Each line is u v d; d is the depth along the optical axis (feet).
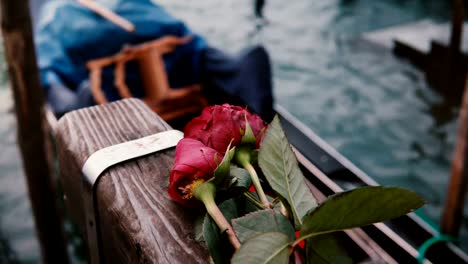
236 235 1.77
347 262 1.69
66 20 16.47
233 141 2.18
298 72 26.99
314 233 1.65
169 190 2.17
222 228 1.88
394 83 26.03
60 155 3.22
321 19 32.76
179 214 2.34
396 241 7.50
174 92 15.81
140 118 3.15
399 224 10.37
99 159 2.71
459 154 13.12
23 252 15.80
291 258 1.80
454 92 24.97
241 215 2.05
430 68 26.66
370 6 34.65
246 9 32.76
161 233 2.25
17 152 20.01
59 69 15.85
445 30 29.58
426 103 24.43
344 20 32.73
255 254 1.64
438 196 18.38
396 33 29.71
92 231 2.80
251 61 14.48
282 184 1.89
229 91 14.76
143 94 16.63
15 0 9.65
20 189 18.29
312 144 13.20
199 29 30.42
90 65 15.17
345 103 24.40
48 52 16.07
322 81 26.18
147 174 2.62
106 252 2.77
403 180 19.45
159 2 33.35
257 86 14.30
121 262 2.55
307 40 30.25
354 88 25.59
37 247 15.99
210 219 1.94
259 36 30.17
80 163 2.85
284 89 25.53
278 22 32.22
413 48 27.76
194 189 2.02
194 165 2.06
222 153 2.19
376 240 7.45
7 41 10.04
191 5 33.19
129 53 15.51
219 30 30.48
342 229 1.64
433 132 22.29
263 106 14.20
